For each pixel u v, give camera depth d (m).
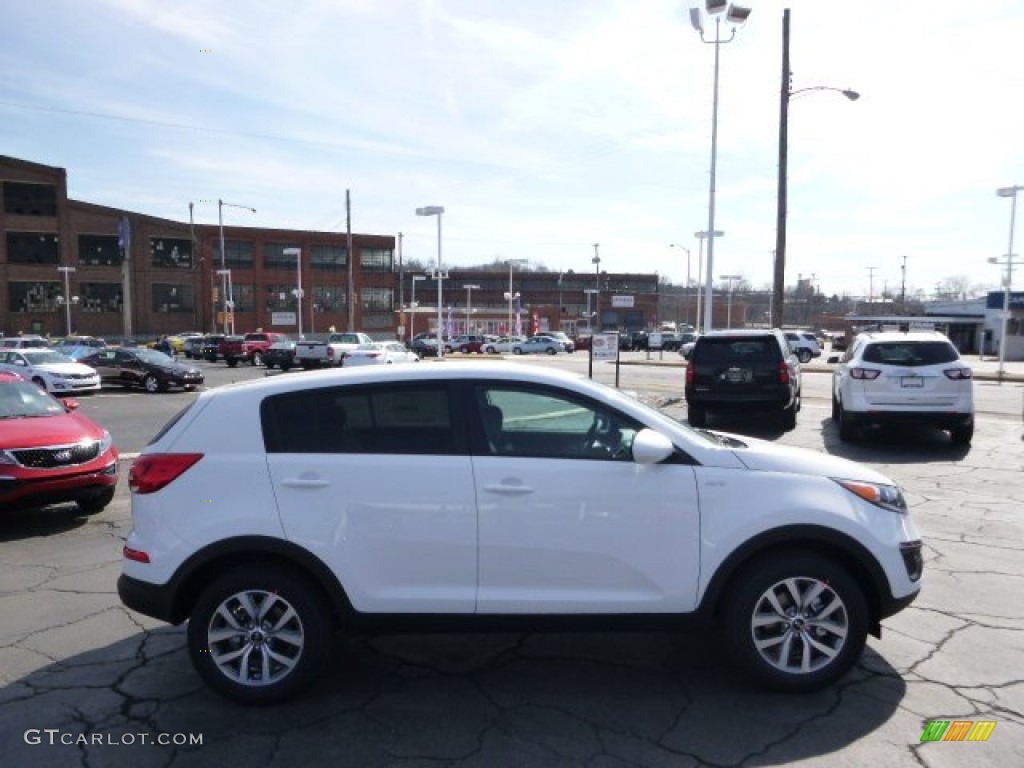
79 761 3.37
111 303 72.56
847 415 11.70
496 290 115.81
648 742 3.48
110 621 5.04
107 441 8.26
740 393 12.84
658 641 4.64
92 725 3.68
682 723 3.64
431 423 3.96
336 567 3.80
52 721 3.72
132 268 73.12
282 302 81.00
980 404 18.61
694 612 3.86
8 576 6.02
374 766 3.31
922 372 11.22
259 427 3.96
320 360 36.00
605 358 16.67
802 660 3.88
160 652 4.54
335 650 4.54
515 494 3.81
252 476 3.86
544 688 4.03
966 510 7.73
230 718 3.74
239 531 3.80
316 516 3.81
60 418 8.20
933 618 4.90
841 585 3.85
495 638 4.71
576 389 4.02
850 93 21.33
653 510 3.82
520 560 3.82
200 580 3.96
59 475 7.46
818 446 11.62
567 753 3.40
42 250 68.88
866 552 3.86
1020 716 3.68
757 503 3.84
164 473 3.89
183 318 76.75
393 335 86.56
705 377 13.00
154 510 3.88
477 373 4.04
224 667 3.86
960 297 118.12
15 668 4.32
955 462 10.32
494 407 3.99
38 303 68.81
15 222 67.38
